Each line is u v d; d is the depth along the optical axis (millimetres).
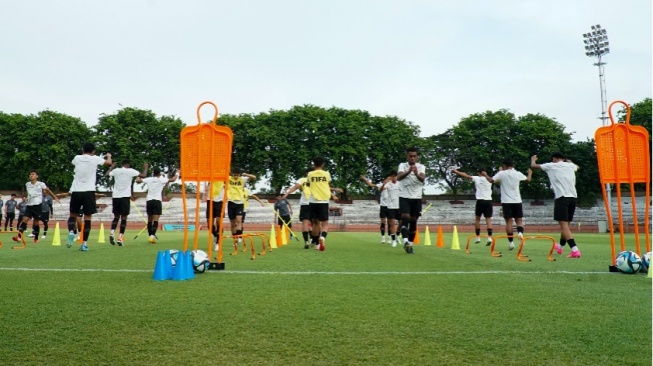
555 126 40250
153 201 12797
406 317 3627
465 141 40875
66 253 9188
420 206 10086
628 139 7020
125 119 38562
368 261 7895
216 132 6707
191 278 5590
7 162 37844
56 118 38312
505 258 8727
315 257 8617
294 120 39938
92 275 5789
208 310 3830
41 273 5965
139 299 4262
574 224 39312
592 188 41000
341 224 39781
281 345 2912
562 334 3164
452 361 2631
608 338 3072
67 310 3807
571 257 8961
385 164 41219
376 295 4523
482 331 3236
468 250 10969
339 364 2584
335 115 40219
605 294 4637
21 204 22047
